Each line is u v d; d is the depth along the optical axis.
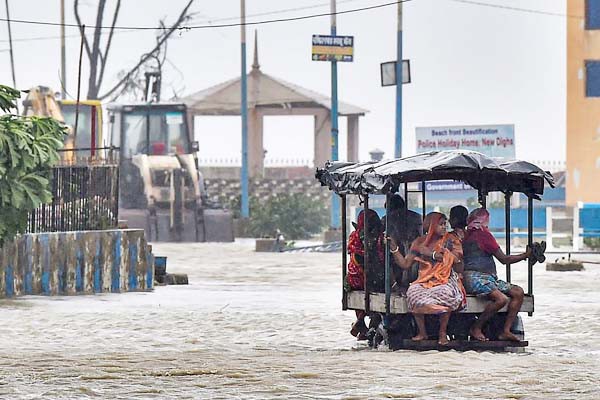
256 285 67.19
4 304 55.16
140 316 50.25
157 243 112.88
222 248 104.38
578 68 113.31
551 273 74.56
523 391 30.25
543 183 40.72
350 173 41.75
